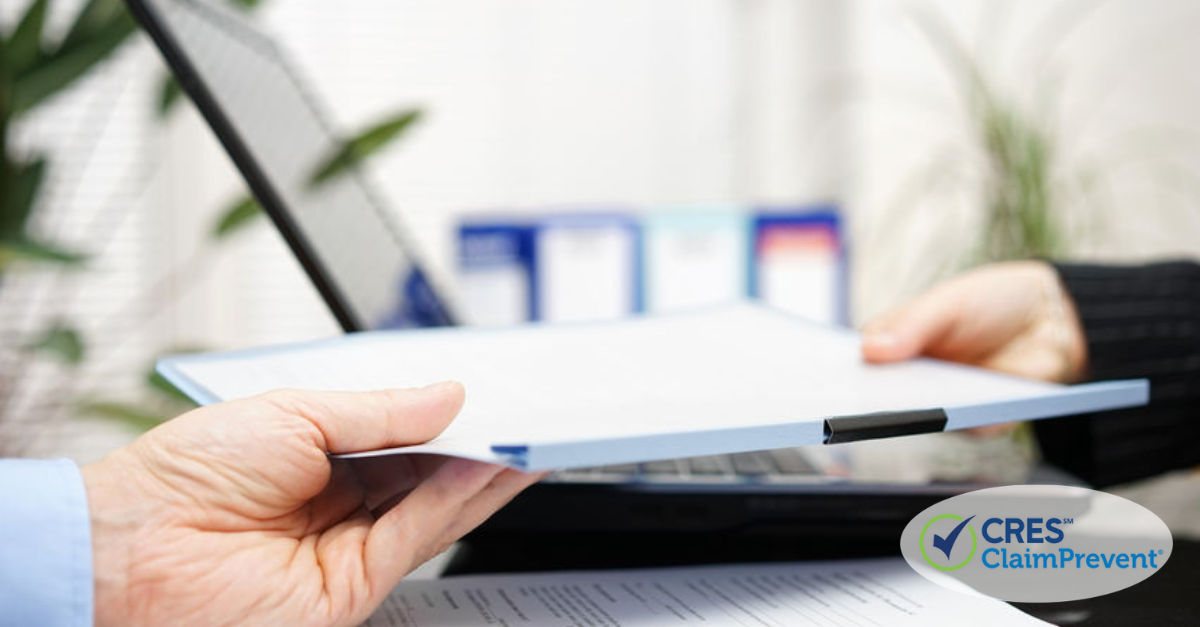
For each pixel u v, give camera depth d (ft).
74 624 0.87
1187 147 4.87
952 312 1.79
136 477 0.91
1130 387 1.16
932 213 4.90
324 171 2.04
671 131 5.27
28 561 0.85
